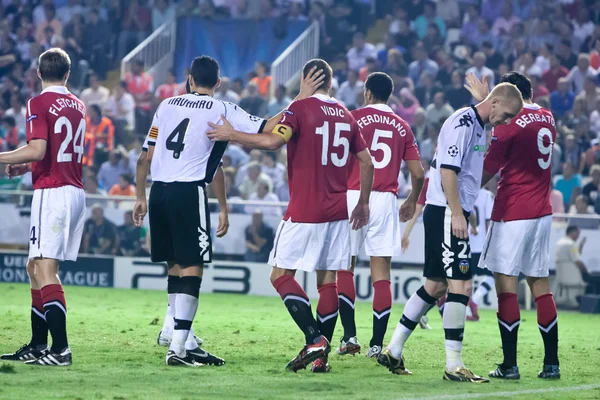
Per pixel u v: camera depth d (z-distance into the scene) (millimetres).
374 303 25922
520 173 22750
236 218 52375
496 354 27625
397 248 26719
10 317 33688
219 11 83562
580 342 32719
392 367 22203
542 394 19609
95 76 73438
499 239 22828
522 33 74000
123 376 20375
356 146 22953
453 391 19578
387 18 84750
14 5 84500
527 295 49531
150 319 35562
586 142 63031
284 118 22219
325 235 22391
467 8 79375
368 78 27438
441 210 21844
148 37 81688
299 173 22281
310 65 22734
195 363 22547
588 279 49656
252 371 21828
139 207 24438
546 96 67750
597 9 75688
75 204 22734
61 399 17172
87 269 54062
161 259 23609
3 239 54344
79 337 28234
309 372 21953
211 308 42625
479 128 21672
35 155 21891
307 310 21938
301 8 82625
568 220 49938
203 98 22875
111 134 66750
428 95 69812
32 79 78500
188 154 22609
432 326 37312
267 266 52125
